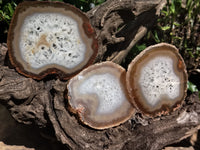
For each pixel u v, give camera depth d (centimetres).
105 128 28
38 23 25
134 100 28
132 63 27
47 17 25
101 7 28
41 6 25
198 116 30
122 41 31
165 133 29
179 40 36
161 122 29
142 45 35
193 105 31
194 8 36
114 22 29
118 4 28
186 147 32
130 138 27
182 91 30
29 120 28
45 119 27
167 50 28
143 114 29
